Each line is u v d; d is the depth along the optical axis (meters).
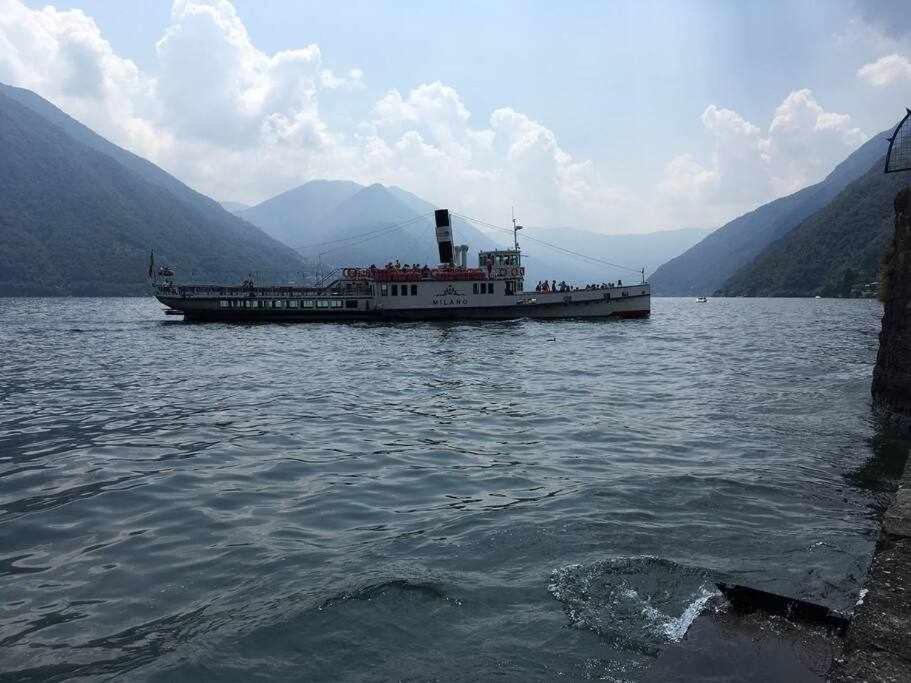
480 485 12.02
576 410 20.27
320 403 21.77
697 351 41.66
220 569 8.20
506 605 7.09
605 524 9.62
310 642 6.41
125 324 77.56
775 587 7.56
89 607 7.22
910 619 5.30
